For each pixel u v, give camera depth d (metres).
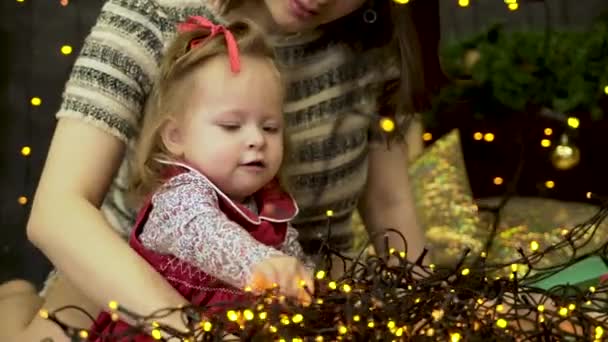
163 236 1.63
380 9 1.90
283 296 1.48
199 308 1.48
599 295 1.77
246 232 1.60
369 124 1.94
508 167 2.52
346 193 1.93
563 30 2.64
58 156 1.70
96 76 1.73
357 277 1.62
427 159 2.33
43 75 3.11
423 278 1.58
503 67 2.49
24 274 2.69
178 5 1.79
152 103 1.73
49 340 1.55
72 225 1.63
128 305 1.58
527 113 2.49
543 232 2.25
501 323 1.47
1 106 3.05
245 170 1.68
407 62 1.94
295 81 1.87
